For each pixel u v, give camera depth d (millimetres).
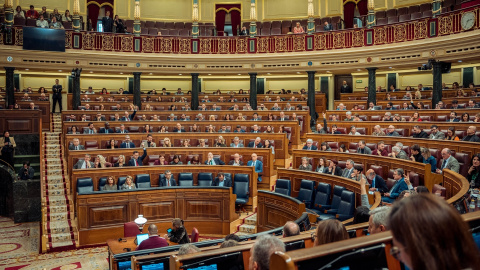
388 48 16719
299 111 16016
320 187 9242
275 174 12820
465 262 1116
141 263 4570
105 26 19562
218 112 17094
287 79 22922
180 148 12578
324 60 18406
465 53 14453
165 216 9727
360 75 21797
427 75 20047
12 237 10070
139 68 19234
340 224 2742
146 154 12344
